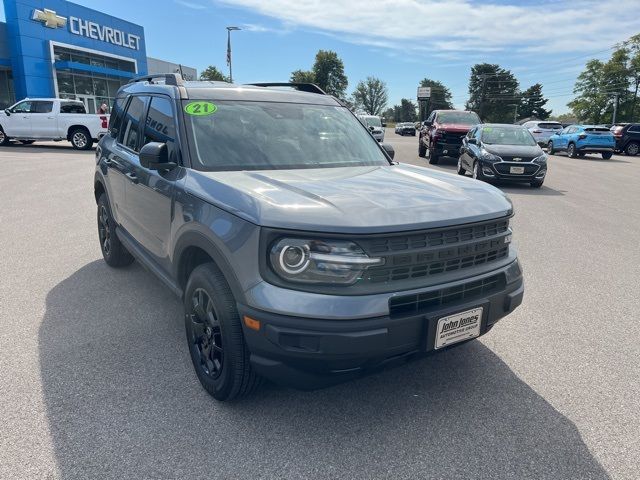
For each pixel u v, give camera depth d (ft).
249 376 9.07
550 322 13.97
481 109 392.88
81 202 29.96
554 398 10.18
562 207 32.91
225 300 8.89
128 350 11.80
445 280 8.66
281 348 7.86
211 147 11.12
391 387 10.50
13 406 9.53
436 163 60.39
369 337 7.79
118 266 17.67
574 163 72.79
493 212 9.44
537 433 9.04
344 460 8.26
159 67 144.87
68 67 96.22
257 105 12.70
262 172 10.66
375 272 8.03
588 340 12.85
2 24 86.84
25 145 73.26
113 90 111.75
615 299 15.83
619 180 50.29
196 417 9.32
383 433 8.97
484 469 8.11
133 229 14.10
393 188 9.73
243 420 9.27
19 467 7.94
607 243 23.17
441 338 8.55
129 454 8.30
